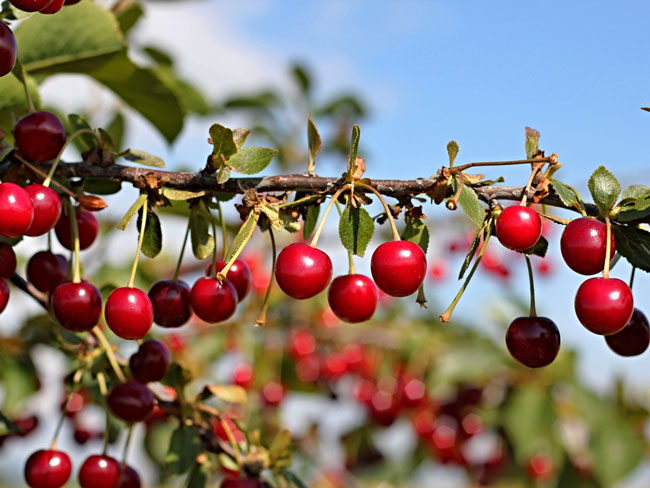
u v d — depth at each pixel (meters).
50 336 0.62
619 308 0.44
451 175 0.46
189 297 0.50
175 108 0.61
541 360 0.48
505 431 0.97
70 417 0.72
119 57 0.58
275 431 0.81
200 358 0.90
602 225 0.45
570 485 0.86
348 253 0.48
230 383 0.93
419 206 0.47
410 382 1.01
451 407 1.01
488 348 0.90
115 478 0.52
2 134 0.48
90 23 0.57
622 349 0.48
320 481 0.98
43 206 0.46
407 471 1.03
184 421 0.54
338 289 0.47
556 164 0.46
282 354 0.97
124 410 0.52
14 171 0.48
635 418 0.88
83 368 0.54
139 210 0.48
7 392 0.66
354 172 0.46
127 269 0.72
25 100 0.54
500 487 1.00
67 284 0.48
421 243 0.47
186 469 0.53
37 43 0.57
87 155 0.48
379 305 1.05
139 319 0.47
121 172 0.48
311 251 0.46
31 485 0.52
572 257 0.45
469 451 1.02
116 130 0.61
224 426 0.55
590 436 0.83
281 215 0.47
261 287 0.99
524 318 0.48
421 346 0.99
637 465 0.82
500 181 0.47
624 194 0.46
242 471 0.55
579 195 0.46
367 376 1.03
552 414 0.84
